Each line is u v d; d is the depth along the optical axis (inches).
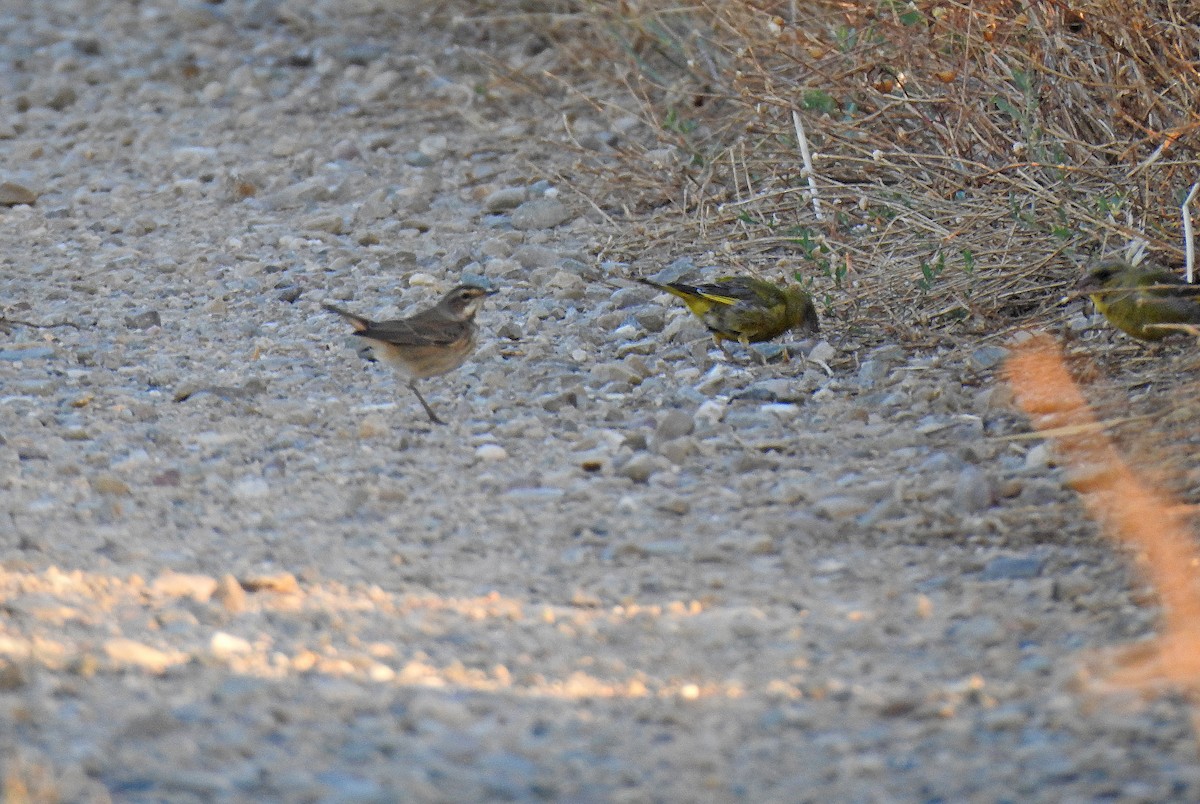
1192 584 338.6
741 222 633.0
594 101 774.5
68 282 623.5
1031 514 381.1
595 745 277.7
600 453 438.0
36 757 263.6
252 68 929.5
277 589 350.6
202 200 733.3
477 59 890.7
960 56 582.2
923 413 461.7
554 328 564.7
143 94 888.3
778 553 372.5
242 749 271.3
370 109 851.4
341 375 517.7
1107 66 542.6
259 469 433.1
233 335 561.0
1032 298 538.0
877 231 574.9
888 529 381.1
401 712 289.6
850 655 315.6
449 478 424.8
